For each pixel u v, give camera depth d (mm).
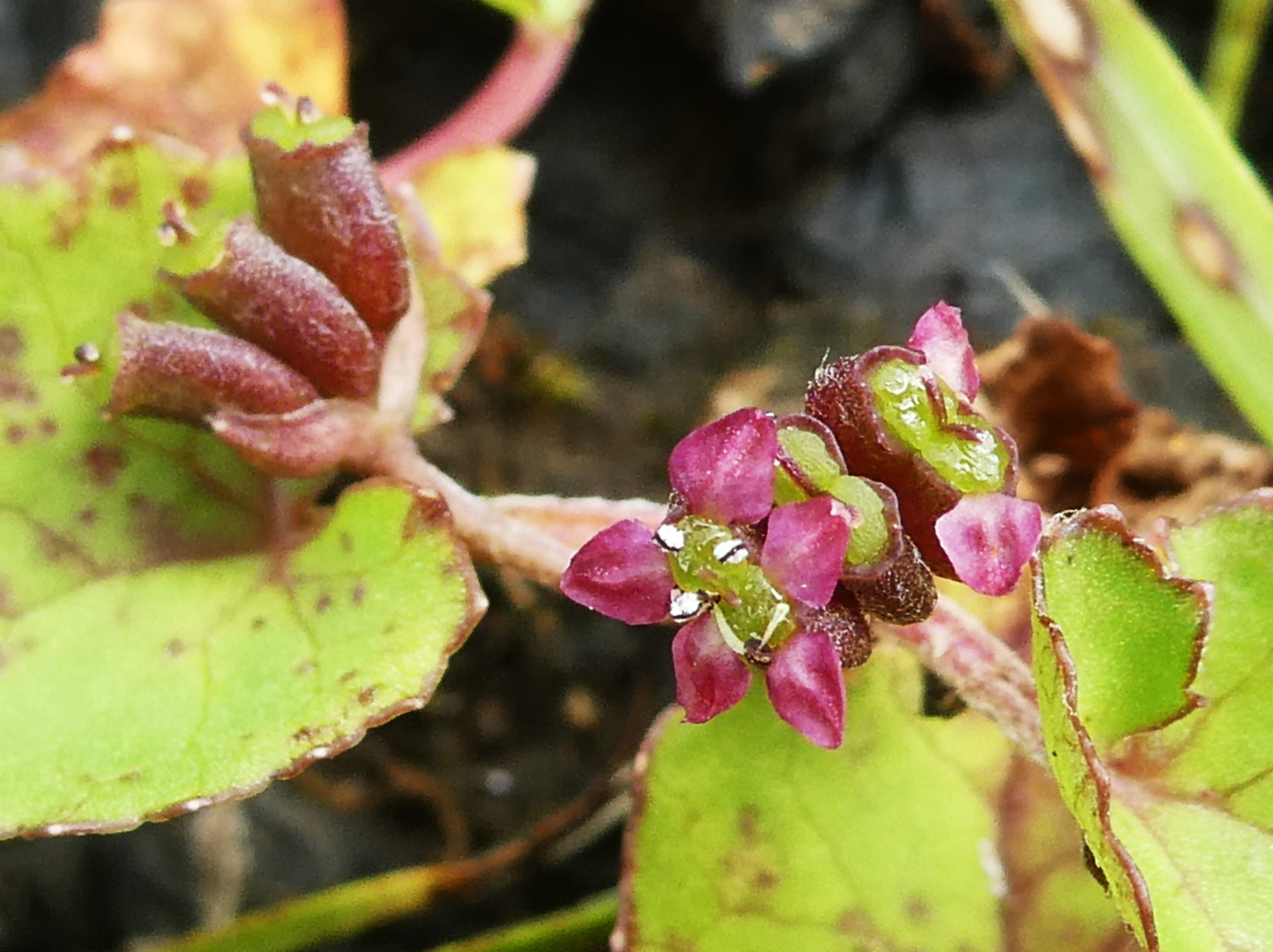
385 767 54
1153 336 57
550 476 56
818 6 55
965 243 59
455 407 57
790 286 60
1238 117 60
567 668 54
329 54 47
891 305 59
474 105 47
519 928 46
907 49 58
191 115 46
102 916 58
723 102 60
